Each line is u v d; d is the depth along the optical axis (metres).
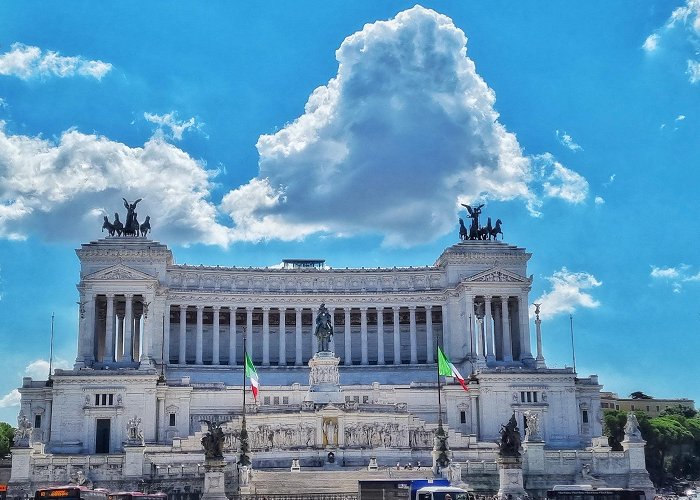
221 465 122.25
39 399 189.88
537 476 160.38
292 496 133.12
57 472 153.38
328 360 191.00
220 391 194.62
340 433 175.00
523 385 196.12
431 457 172.75
